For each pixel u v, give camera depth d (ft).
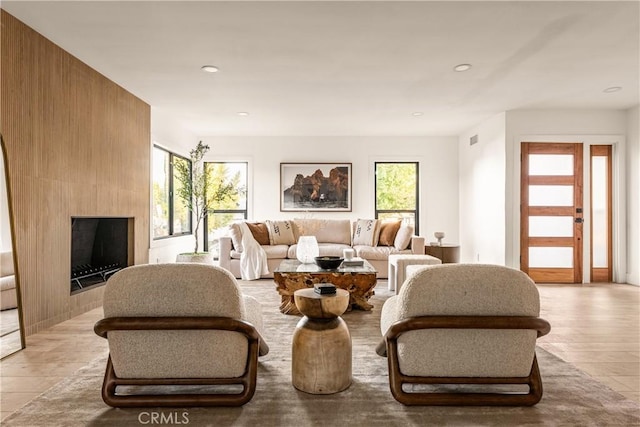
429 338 4.94
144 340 4.84
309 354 5.57
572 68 11.12
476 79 12.06
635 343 8.06
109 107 11.92
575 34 8.95
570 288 14.52
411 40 9.27
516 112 15.79
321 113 16.24
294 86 12.71
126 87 12.69
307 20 8.28
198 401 5.05
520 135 15.78
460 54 10.11
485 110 15.72
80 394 5.56
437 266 4.94
